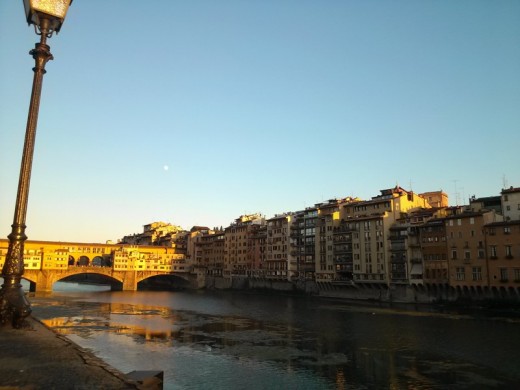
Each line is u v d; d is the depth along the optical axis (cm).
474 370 4634
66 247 19350
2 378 1109
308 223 15650
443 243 10825
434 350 5603
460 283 10300
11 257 1880
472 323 7675
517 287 9200
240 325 8056
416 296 11406
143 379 1220
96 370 1243
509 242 9494
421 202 14138
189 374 4600
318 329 7444
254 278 18075
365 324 7850
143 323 8362
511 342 5981
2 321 1864
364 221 13012
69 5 1925
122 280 19125
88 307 11181
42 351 1469
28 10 1847
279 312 10125
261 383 4281
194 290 19912
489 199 11638
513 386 4091
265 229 18300
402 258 11762
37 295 14862
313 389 4091
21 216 1892
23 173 1870
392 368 4781
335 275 13875
